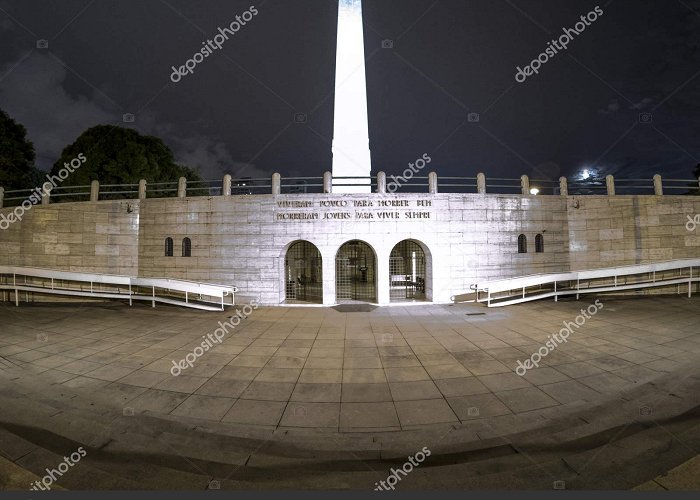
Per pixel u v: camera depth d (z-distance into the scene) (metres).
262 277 15.34
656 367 7.08
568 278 15.19
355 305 15.05
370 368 7.40
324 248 15.25
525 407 5.62
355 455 4.50
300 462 4.38
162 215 16.05
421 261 18.52
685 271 15.59
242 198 15.47
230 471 4.20
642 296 15.40
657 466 4.14
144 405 5.79
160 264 16.06
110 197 22.25
